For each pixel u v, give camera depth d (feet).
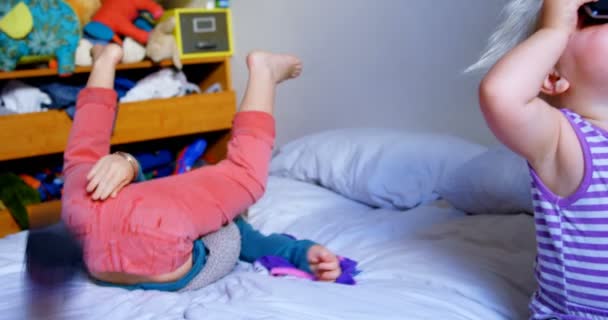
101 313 2.96
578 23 2.39
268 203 5.27
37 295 2.93
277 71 4.30
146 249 3.27
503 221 4.08
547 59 2.24
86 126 4.05
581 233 2.37
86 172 3.71
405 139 5.40
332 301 2.95
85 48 7.59
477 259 3.51
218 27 8.66
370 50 6.68
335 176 5.62
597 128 2.36
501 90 2.20
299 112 7.95
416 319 2.78
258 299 2.96
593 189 2.31
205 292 3.42
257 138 3.95
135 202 3.34
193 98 8.41
